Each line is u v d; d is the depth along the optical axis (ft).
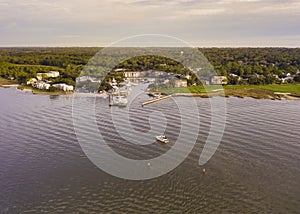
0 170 156.04
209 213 121.08
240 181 143.43
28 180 146.20
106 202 128.47
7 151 179.83
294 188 138.41
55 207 125.59
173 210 123.03
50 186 140.77
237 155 170.50
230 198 130.72
